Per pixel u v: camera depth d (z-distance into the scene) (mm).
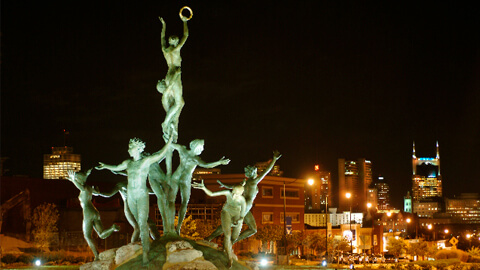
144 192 23844
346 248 119875
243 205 24844
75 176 26297
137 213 23953
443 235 194750
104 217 79250
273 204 107438
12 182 85562
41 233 72562
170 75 27172
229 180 101625
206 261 23422
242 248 91625
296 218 114312
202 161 26375
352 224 139250
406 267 58625
